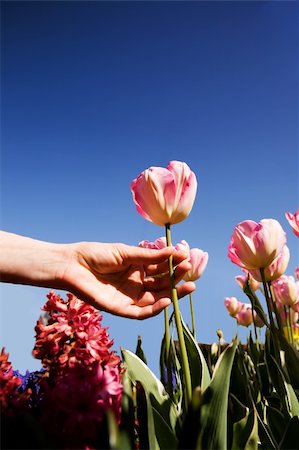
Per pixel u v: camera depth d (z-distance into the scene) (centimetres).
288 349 61
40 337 48
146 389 47
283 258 68
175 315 48
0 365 44
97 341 48
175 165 53
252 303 66
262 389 73
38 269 60
